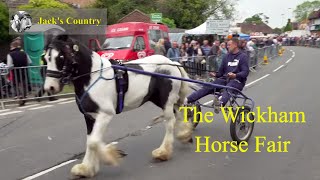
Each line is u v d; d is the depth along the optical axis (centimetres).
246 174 596
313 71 2133
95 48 1670
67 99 1329
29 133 872
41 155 711
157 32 1862
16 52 1240
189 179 578
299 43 7644
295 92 1381
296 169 614
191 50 1897
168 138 666
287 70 2247
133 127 899
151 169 621
